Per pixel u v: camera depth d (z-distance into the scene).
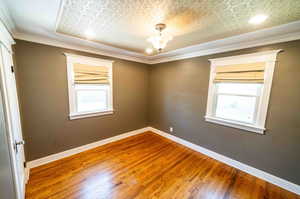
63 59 2.36
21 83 1.97
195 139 2.93
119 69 3.25
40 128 2.20
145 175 2.06
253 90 2.13
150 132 4.03
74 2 1.25
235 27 1.74
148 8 1.35
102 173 2.07
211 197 1.67
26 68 2.00
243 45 2.14
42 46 2.13
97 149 2.87
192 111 2.96
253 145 2.11
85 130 2.77
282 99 1.83
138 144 3.18
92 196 1.63
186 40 2.22
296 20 1.50
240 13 1.42
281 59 1.81
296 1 1.19
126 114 3.54
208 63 2.61
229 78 2.31
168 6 1.31
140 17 1.53
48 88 2.24
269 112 1.94
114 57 3.12
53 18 1.55
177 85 3.24
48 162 2.32
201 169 2.24
